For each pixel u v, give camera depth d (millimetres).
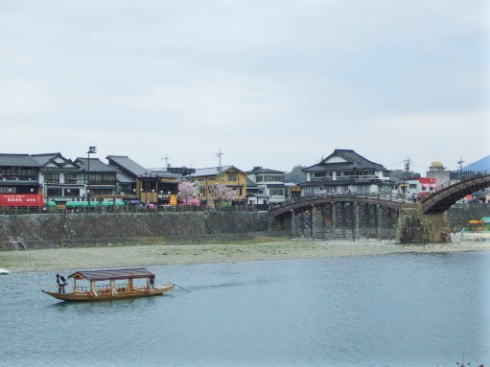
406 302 53906
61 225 94188
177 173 167375
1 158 116375
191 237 102500
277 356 39312
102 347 41312
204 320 48312
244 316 49531
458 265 75875
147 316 49781
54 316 49812
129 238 97250
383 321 47531
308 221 128375
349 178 140000
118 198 125625
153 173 142625
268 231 115750
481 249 93750
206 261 80562
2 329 45812
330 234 117750
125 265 75375
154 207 114750
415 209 101062
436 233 102125
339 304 53406
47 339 43250
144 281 63812
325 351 40281
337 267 75000
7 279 64875
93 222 97312
